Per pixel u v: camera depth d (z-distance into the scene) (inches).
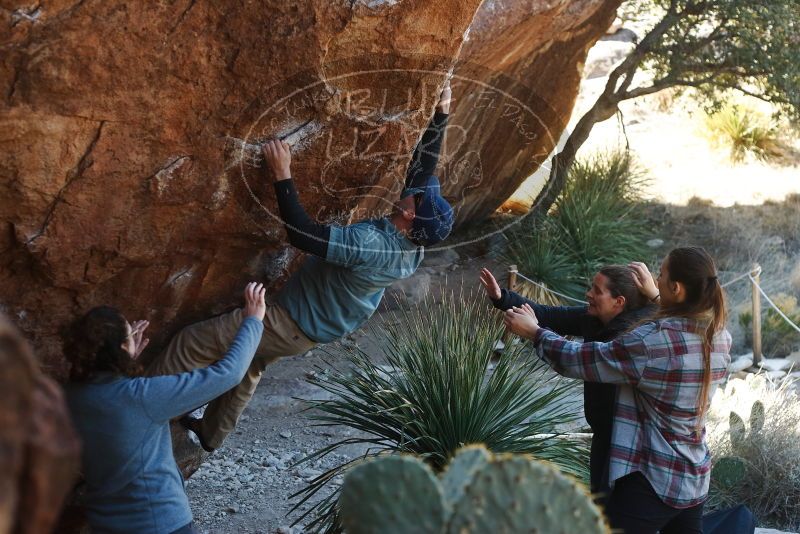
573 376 132.7
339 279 139.9
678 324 128.5
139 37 105.9
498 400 169.9
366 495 76.2
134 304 134.9
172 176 120.0
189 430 165.6
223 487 218.8
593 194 396.2
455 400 165.8
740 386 262.1
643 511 129.9
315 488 170.4
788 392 264.4
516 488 73.0
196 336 144.6
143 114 111.8
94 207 115.5
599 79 595.2
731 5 377.4
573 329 154.9
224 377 121.5
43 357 130.0
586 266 363.9
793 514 222.2
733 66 395.9
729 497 222.4
